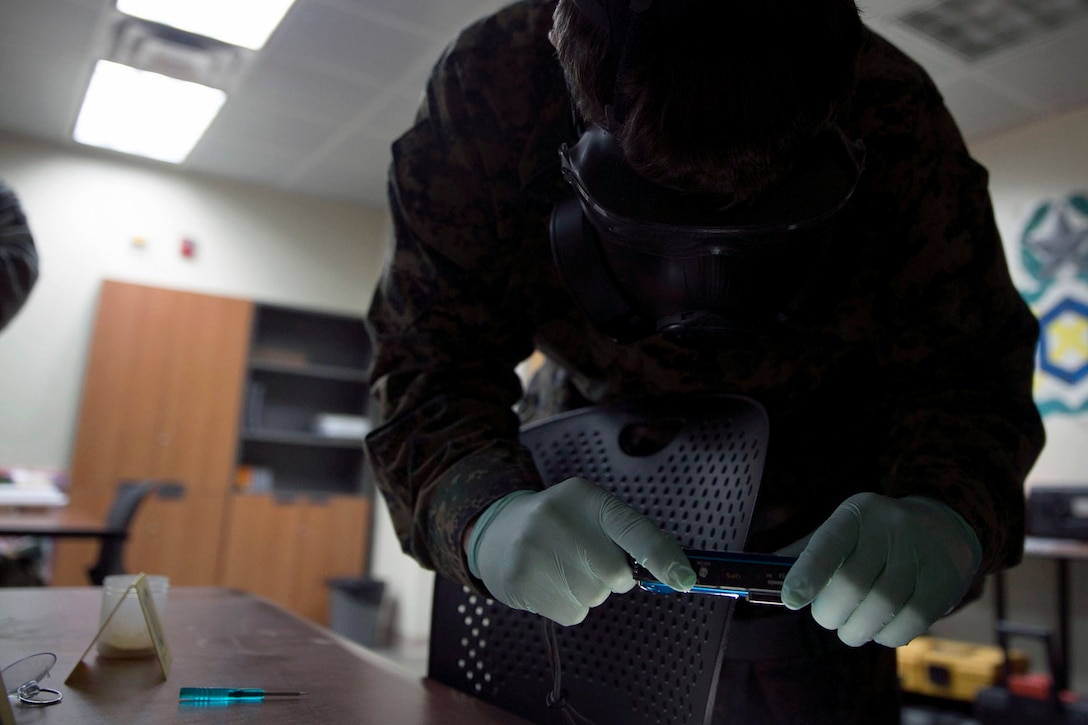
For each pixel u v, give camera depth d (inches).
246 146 177.0
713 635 21.5
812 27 16.8
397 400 28.7
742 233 19.0
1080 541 115.3
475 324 29.0
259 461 202.5
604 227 21.1
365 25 129.3
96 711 21.8
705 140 16.7
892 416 29.3
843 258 24.8
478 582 24.1
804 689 28.1
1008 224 149.4
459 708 24.4
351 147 175.5
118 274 182.7
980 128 151.3
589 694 24.4
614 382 30.5
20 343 171.3
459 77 28.7
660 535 20.0
